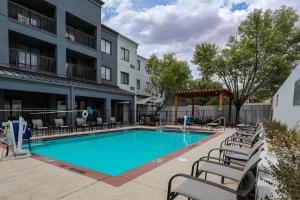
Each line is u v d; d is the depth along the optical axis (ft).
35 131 34.76
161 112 69.77
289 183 6.88
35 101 42.57
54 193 10.20
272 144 13.42
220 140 27.48
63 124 40.01
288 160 9.32
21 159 16.63
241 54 48.37
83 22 51.52
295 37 47.32
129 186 11.07
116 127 47.75
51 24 44.50
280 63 46.32
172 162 15.93
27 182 11.63
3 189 10.72
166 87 67.26
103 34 58.80
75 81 47.57
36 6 42.83
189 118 53.83
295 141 11.61
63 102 46.52
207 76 60.64
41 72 40.75
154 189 10.69
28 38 39.60
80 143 33.50
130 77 70.90
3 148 19.63
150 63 71.20
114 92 54.08
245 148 15.64
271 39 47.62
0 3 33.91
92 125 43.86
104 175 12.85
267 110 56.13
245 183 7.24
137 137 40.50
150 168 14.33
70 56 52.49
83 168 14.30
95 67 55.16
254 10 50.03
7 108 37.65
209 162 11.17
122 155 25.84
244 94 54.03
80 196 9.86
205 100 90.12
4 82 30.48
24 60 40.34
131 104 62.39
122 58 67.10
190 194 7.43
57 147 30.12
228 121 54.08
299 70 23.07
